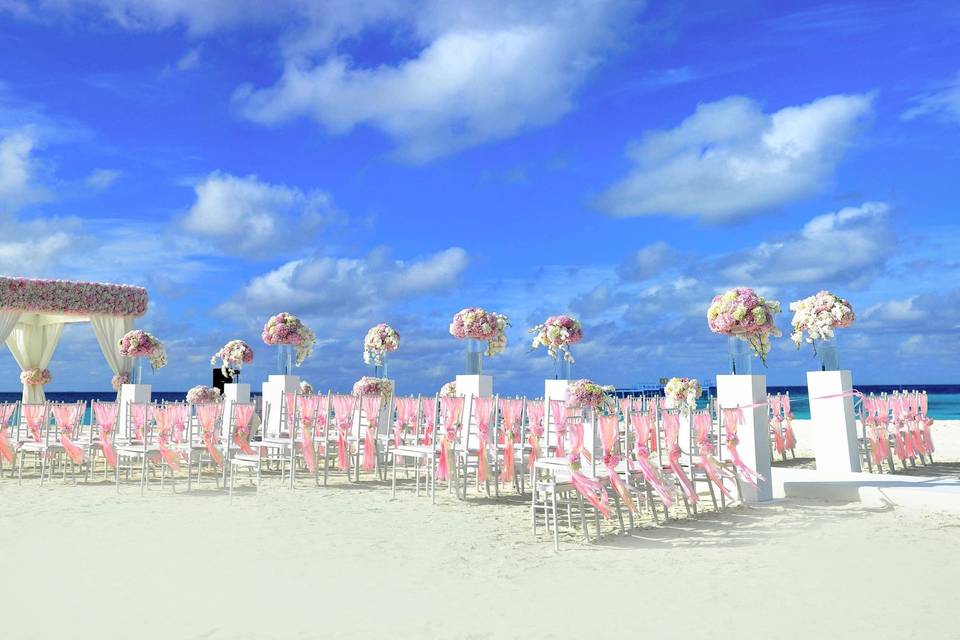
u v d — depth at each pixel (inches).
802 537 217.5
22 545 201.5
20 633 126.3
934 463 438.6
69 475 384.8
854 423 336.5
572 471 217.0
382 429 455.2
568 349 411.5
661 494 233.5
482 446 301.3
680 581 166.1
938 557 188.5
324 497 299.0
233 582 162.6
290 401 393.4
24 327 831.7
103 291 748.0
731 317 287.0
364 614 139.3
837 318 334.0
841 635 126.8
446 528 232.4
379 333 472.1
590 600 150.0
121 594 151.8
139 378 580.4
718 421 277.6
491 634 127.7
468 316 422.6
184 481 354.6
